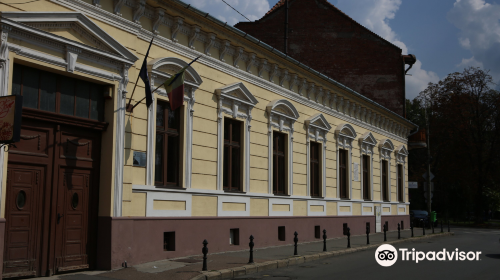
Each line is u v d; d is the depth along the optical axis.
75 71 10.35
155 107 12.88
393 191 30.84
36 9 9.62
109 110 11.41
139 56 12.42
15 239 9.41
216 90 15.20
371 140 27.17
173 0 13.05
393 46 32.75
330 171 22.64
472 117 48.47
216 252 14.67
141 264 11.80
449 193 54.62
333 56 32.75
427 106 52.88
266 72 18.19
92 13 10.90
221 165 15.28
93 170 11.24
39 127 10.03
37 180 9.94
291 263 13.60
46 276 9.95
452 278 11.12
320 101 22.14
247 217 16.34
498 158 48.03
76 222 10.76
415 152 62.88
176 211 13.36
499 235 30.08
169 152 13.57
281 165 19.22
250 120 16.97
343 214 23.59
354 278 11.03
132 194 11.95
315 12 32.81
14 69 9.48
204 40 14.83
